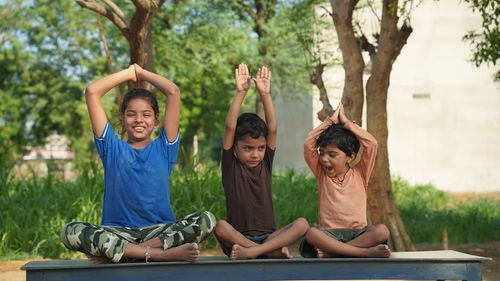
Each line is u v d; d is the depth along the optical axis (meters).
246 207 4.48
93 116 4.36
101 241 3.96
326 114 7.92
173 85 4.52
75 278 3.90
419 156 20.62
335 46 15.76
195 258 3.96
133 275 3.94
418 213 12.68
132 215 4.29
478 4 7.27
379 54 7.83
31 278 3.88
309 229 4.34
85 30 22.81
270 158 4.63
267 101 4.60
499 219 12.20
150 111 4.44
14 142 23.16
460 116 20.84
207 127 24.08
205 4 17.12
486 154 20.92
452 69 20.78
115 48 20.44
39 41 22.88
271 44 16.59
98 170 9.46
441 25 20.72
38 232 8.31
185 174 9.59
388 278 4.17
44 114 23.17
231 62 16.70
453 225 11.16
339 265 4.12
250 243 4.31
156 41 16.80
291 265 4.08
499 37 7.45
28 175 11.09
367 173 4.61
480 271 4.25
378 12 16.48
